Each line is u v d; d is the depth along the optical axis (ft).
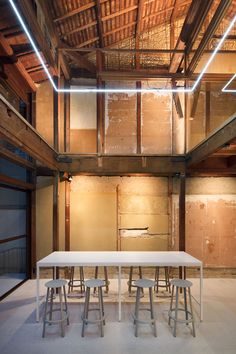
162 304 13.94
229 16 18.15
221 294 15.47
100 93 18.71
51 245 18.86
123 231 19.29
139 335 10.80
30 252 18.19
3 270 18.60
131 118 20.45
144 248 19.24
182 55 18.66
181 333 10.97
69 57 18.72
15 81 17.06
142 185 19.47
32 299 14.49
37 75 18.63
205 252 19.21
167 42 20.29
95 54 20.26
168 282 15.99
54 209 17.13
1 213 18.54
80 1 14.23
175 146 20.31
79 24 16.12
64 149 19.94
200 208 19.34
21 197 18.62
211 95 20.38
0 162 18.53
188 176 19.42
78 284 17.04
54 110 17.17
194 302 14.26
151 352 9.66
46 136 19.75
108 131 20.36
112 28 17.70
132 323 11.82
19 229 18.56
